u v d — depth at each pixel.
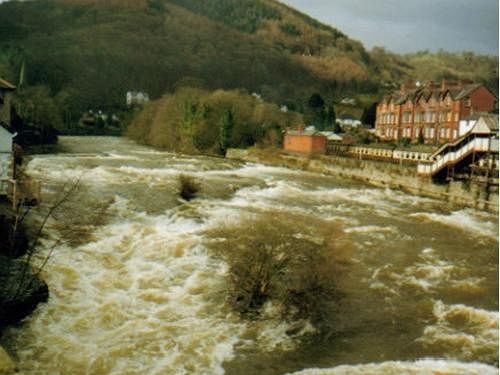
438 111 80.94
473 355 16.28
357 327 18.06
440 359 15.95
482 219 38.62
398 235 31.33
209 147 90.81
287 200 41.75
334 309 19.33
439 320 18.88
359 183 57.88
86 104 175.12
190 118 89.19
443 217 38.25
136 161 64.06
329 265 23.48
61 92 161.00
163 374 14.86
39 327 16.95
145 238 26.55
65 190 36.69
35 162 54.03
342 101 177.88
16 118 72.81
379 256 26.34
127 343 16.44
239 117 93.62
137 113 127.88
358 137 98.94
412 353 16.36
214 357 15.87
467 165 48.47
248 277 20.28
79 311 18.33
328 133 96.69
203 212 33.59
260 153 80.56
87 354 15.66
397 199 46.47
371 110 133.50
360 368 15.04
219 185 46.66
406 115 90.06
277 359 15.86
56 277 20.64
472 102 76.25
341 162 64.00
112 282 21.00
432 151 62.38
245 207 36.88
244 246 25.33
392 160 66.62
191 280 21.38
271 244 25.56
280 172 64.75
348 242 28.44
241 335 17.25
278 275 21.11
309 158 72.06
